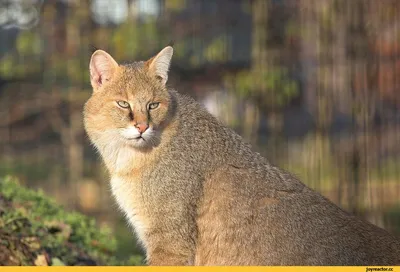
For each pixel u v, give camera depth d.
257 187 7.87
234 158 8.02
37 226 9.48
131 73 8.24
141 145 7.96
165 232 7.91
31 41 19.31
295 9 18.20
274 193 7.86
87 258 9.58
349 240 7.58
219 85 20.12
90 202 18.45
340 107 16.84
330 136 15.90
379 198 15.07
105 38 19.36
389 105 17.28
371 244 7.57
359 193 14.80
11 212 9.34
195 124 8.16
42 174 20.20
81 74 19.12
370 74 15.23
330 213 7.80
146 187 7.97
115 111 8.09
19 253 8.49
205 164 7.97
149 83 8.17
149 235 8.00
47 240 9.27
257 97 18.38
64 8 19.70
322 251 7.55
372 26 15.62
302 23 17.53
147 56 19.25
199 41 20.50
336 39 15.84
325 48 15.88
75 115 19.25
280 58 18.42
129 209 8.09
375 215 14.77
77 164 19.06
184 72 20.28
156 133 7.99
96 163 20.28
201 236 7.89
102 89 8.28
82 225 10.65
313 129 17.31
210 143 8.06
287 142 19.09
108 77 8.30
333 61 15.83
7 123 21.00
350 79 15.27
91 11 19.44
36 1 19.59
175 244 7.88
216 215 7.83
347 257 7.50
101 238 10.75
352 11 15.48
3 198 10.06
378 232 7.73
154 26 19.25
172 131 8.08
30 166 20.98
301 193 7.93
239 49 20.83
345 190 14.98
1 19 19.59
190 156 8.00
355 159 14.88
